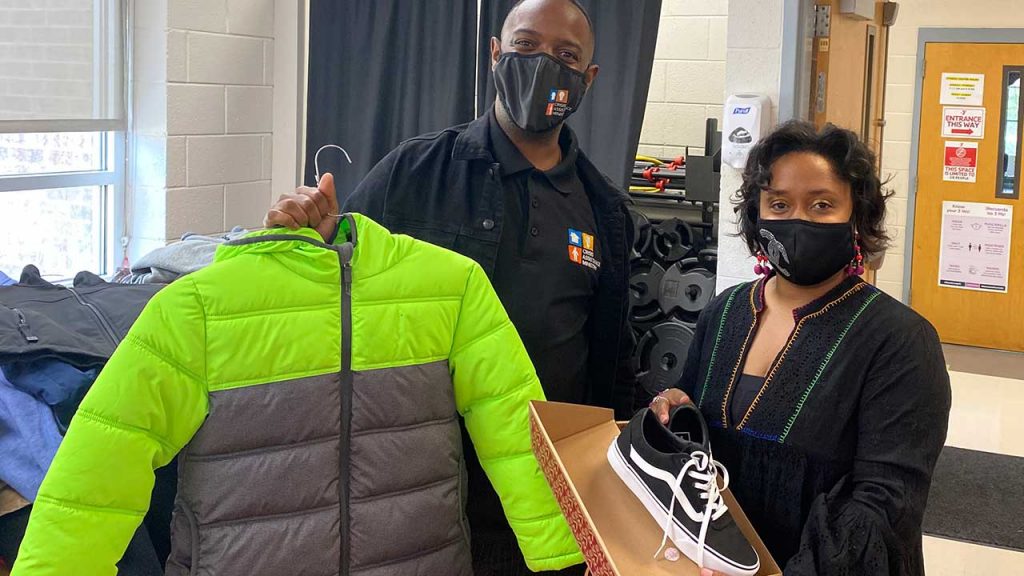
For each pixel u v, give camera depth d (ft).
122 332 7.06
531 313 6.40
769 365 5.31
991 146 22.45
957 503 13.62
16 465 6.51
